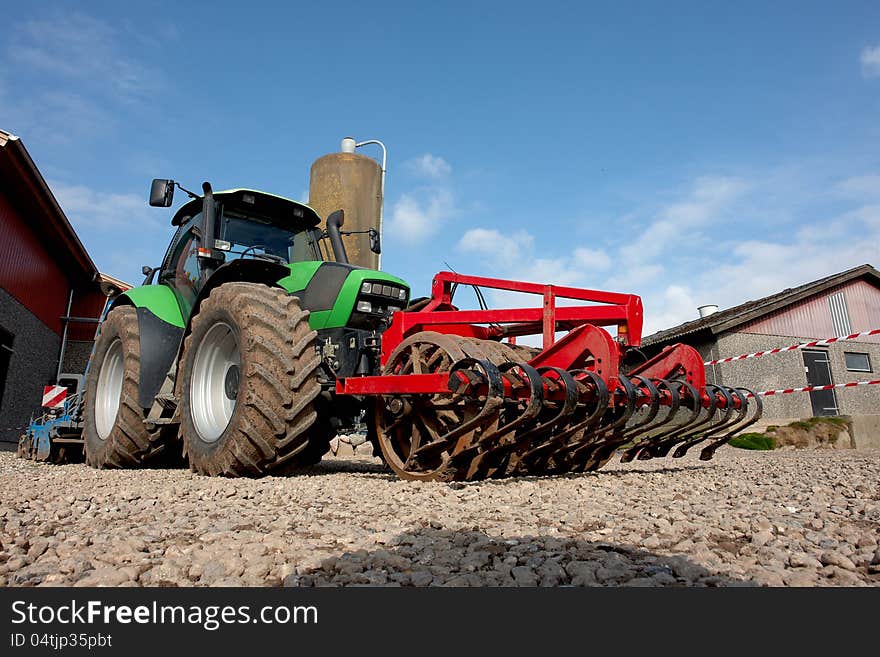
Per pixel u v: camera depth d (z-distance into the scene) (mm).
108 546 1744
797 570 1534
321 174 8523
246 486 2998
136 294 4801
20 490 2979
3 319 10117
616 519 2145
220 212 4504
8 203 10000
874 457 6305
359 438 6883
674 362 3994
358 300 3871
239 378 3424
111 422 5027
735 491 2994
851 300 13680
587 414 3506
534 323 3938
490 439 2963
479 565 1555
